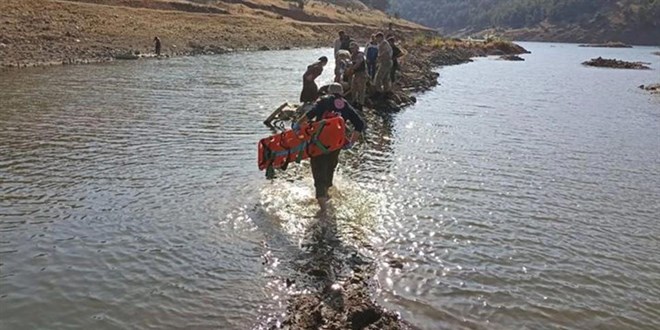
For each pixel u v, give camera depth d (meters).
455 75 34.03
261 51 48.91
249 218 7.42
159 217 7.36
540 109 19.50
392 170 10.22
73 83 21.16
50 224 7.05
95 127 12.94
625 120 17.77
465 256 6.62
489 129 15.01
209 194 8.30
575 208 8.64
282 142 8.19
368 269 6.15
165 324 4.96
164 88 20.69
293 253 6.45
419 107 18.61
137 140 11.72
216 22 55.50
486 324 5.21
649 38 170.12
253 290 5.59
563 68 46.97
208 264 6.09
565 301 5.72
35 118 13.81
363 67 16.00
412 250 6.70
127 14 45.59
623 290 6.02
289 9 89.38
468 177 10.03
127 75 24.81
